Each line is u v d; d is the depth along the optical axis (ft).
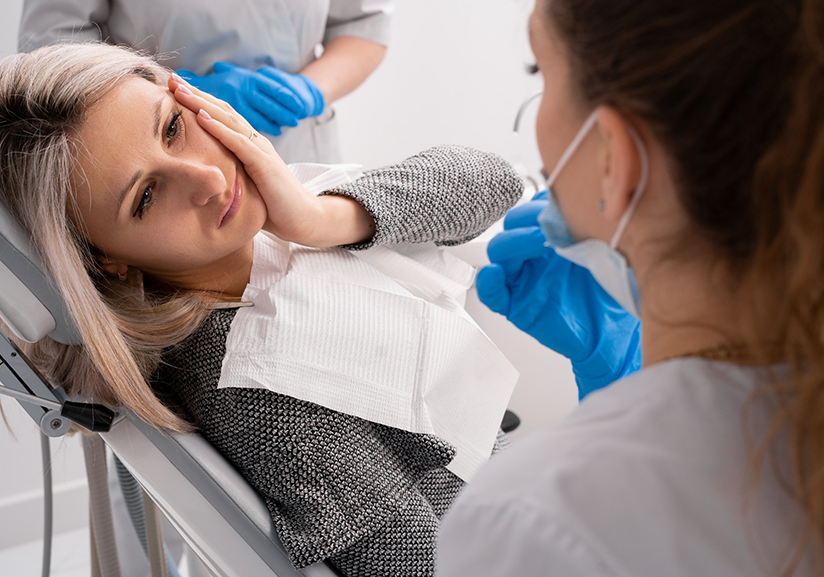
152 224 2.21
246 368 2.24
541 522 1.13
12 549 5.24
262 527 2.14
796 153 1.00
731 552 1.10
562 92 1.31
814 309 1.02
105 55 2.27
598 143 1.29
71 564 5.06
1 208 2.11
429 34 5.88
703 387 1.19
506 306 2.76
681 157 1.12
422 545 2.30
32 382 2.21
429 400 2.56
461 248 3.88
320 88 4.15
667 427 1.17
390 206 2.63
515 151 4.38
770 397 1.17
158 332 2.31
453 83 6.09
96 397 2.26
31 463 5.20
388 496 2.28
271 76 3.81
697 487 1.12
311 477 2.22
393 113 6.14
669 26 1.09
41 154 2.09
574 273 2.78
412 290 2.79
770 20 1.02
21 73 2.18
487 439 2.74
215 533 2.19
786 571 1.07
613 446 1.17
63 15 3.64
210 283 2.52
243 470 2.32
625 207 1.26
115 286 2.37
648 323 1.35
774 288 1.07
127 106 2.16
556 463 1.19
